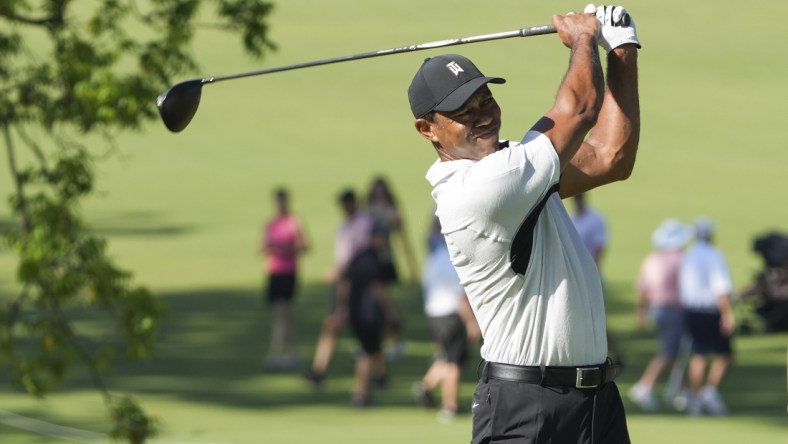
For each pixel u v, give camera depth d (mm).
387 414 44188
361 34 141250
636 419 44312
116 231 81562
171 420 42531
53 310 28750
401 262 76312
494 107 13492
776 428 42250
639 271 72938
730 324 45156
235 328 59344
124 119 27922
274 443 39062
